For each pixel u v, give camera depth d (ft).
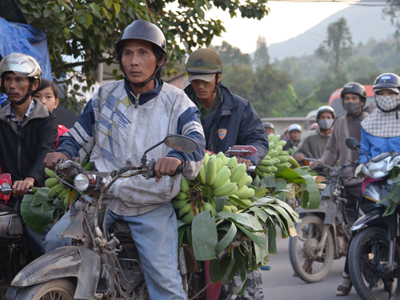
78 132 9.43
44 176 11.89
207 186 9.64
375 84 16.24
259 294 11.78
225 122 13.10
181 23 24.49
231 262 9.52
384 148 15.88
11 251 11.58
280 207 10.20
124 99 9.29
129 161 8.64
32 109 12.34
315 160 19.90
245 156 10.59
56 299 8.02
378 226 15.87
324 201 19.26
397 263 15.75
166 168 8.06
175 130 9.16
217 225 9.39
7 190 10.53
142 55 9.03
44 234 11.71
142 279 9.22
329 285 18.76
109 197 8.96
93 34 22.22
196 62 12.76
